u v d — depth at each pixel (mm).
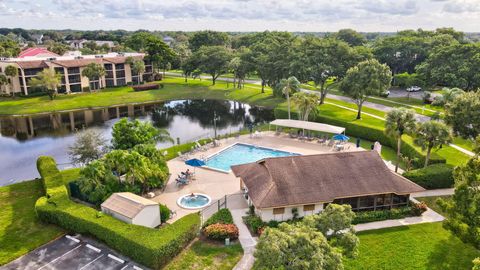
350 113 74375
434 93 96125
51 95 97250
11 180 49875
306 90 106312
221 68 120125
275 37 132875
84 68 111125
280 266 18141
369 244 30453
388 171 36938
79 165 52219
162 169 41438
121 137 43938
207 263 27891
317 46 85250
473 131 45875
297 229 20109
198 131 73562
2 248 29922
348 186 35000
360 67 68812
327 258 19188
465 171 28141
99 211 33281
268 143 58781
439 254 29125
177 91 113000
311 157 37219
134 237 28125
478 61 81125
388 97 94062
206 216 35094
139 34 195625
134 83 128250
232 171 42156
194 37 192250
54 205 34062
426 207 35625
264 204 32250
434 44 117125
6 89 102938
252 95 105375
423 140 42719
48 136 70562
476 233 26859
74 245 30500
